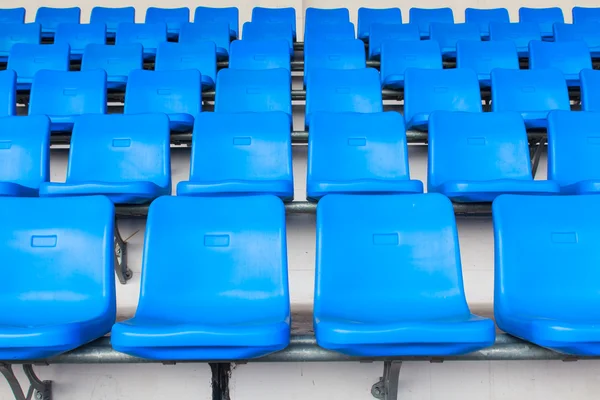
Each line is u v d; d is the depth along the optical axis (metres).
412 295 1.33
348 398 1.52
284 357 1.20
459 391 1.53
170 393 1.52
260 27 3.79
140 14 4.56
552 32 3.93
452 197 1.74
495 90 2.50
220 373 1.29
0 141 1.94
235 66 3.12
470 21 4.22
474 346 1.08
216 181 1.71
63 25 3.73
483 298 1.85
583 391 1.54
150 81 2.54
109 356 1.19
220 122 2.04
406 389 1.53
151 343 1.05
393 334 1.06
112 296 1.31
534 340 1.13
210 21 4.09
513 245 1.34
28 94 2.90
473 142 2.02
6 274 1.34
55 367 1.51
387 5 4.74
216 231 1.37
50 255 1.35
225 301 1.32
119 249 1.81
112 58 3.15
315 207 1.78
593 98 2.45
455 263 1.35
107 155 1.99
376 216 1.39
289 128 2.04
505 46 3.18
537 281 1.32
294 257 1.88
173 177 2.32
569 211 1.39
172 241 1.35
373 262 1.35
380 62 3.32
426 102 2.51
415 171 2.34
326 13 4.13
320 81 2.56
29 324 1.27
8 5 4.50
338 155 1.99
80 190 1.67
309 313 1.76
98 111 2.47
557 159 1.96
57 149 2.35
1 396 1.49
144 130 2.03
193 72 2.56
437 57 3.14
